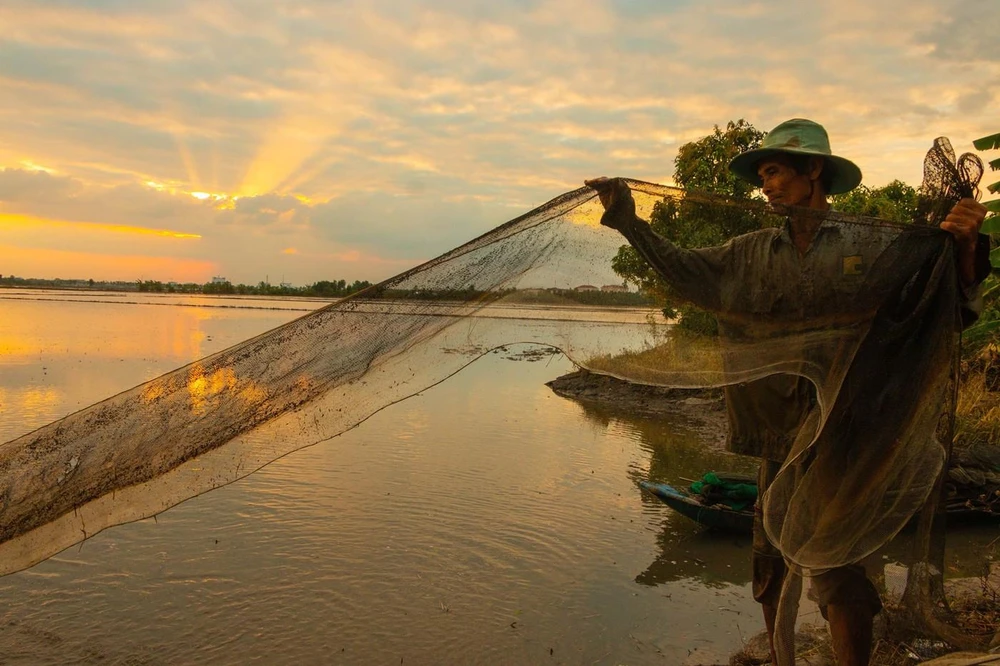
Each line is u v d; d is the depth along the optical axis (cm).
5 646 489
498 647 496
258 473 905
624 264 308
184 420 283
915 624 323
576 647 500
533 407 1525
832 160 292
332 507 777
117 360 2147
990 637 341
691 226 294
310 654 480
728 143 1104
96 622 519
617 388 1709
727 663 475
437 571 615
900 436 260
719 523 725
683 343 305
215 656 480
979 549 647
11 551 263
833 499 265
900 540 546
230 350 301
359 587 582
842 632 264
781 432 287
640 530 734
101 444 277
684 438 1231
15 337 2900
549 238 311
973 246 255
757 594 312
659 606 561
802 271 269
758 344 278
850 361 262
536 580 606
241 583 587
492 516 761
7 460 274
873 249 263
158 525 716
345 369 295
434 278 308
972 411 908
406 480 883
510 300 310
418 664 471
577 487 882
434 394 1717
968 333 895
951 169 261
